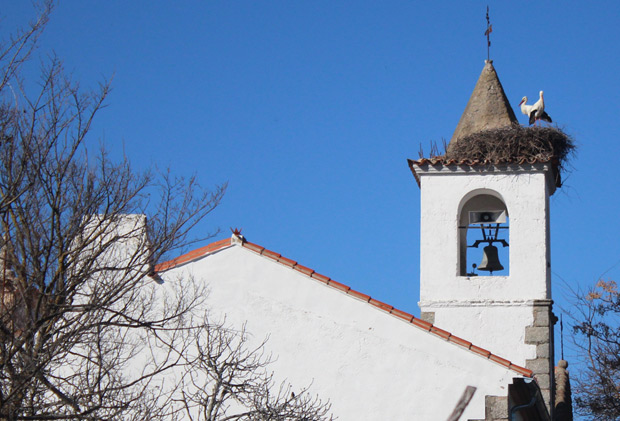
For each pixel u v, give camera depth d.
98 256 15.35
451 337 17.53
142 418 14.67
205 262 18.16
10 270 14.87
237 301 17.94
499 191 23.59
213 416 15.59
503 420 17.02
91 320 14.60
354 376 17.50
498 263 24.38
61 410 14.89
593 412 28.03
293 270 18.08
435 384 17.33
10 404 12.98
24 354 13.25
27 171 14.25
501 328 22.64
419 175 24.02
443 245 23.45
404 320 17.69
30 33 14.33
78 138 14.80
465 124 25.36
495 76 25.77
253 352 17.61
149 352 17.45
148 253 15.68
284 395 17.30
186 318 17.67
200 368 16.16
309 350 17.66
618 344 28.58
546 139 23.50
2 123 14.20
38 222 14.30
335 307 17.84
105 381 15.96
